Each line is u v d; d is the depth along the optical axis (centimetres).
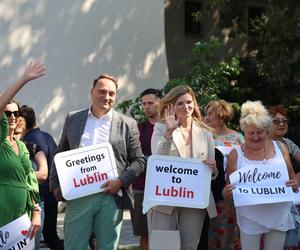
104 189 682
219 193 713
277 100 2153
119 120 706
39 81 1599
